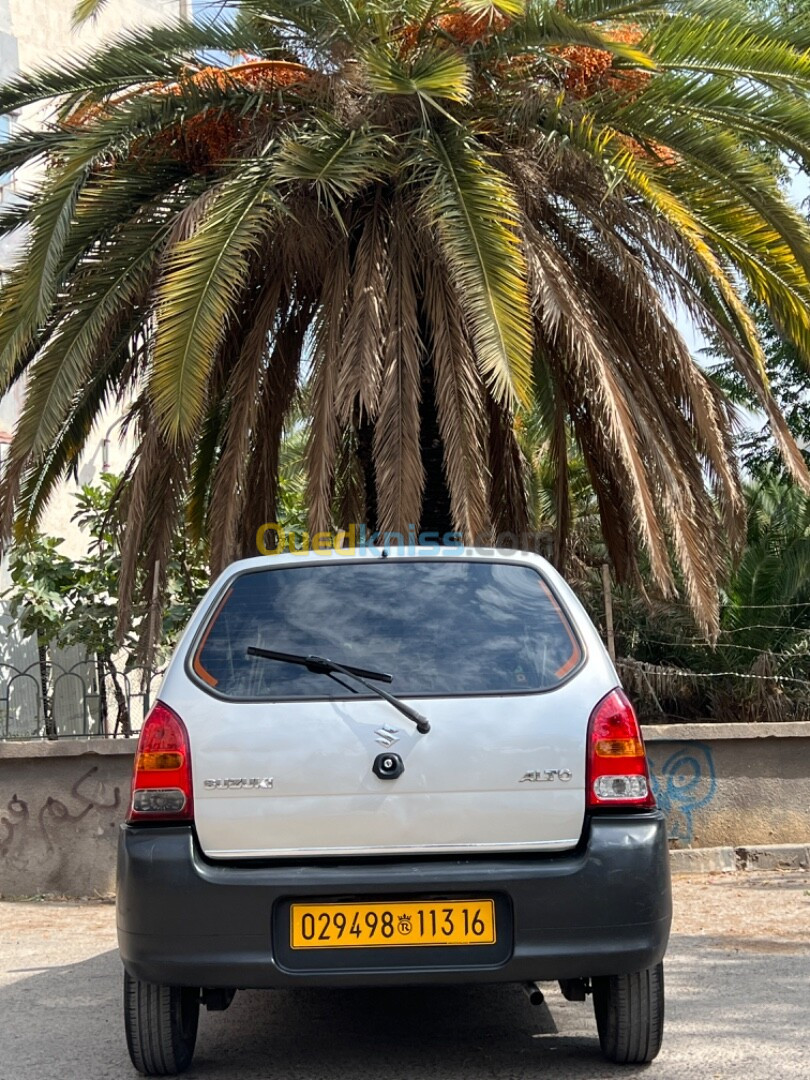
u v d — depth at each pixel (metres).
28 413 7.43
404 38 7.95
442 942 3.31
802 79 7.71
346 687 3.54
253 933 3.29
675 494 7.80
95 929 6.48
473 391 7.60
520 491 9.41
